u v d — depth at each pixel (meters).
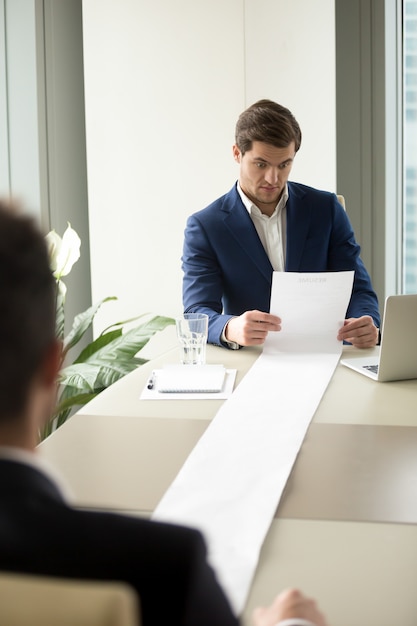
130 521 0.56
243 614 0.93
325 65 3.54
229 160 3.68
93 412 1.75
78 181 4.09
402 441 1.52
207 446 1.49
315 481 1.33
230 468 1.37
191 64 3.65
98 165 3.80
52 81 3.84
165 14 3.65
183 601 0.53
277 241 2.67
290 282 2.19
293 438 1.53
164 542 0.55
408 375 1.98
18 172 3.79
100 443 1.53
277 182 2.50
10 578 0.51
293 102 3.59
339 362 2.16
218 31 3.62
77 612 0.50
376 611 0.92
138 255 3.81
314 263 2.67
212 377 1.94
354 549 1.08
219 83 3.64
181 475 1.34
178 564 0.54
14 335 0.58
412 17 3.92
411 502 1.23
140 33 3.68
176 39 3.65
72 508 0.56
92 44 3.73
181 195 3.74
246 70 3.61
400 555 1.06
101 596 0.50
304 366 2.09
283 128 2.44
